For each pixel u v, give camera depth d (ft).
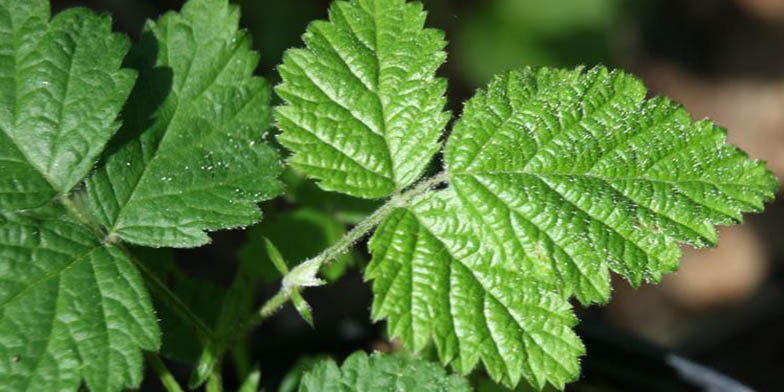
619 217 1.10
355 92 1.12
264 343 1.36
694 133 1.11
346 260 1.29
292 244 1.28
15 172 1.10
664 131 1.12
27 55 1.11
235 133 1.14
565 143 1.11
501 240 1.10
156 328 1.07
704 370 1.32
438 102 1.12
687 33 2.36
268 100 1.15
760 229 2.04
